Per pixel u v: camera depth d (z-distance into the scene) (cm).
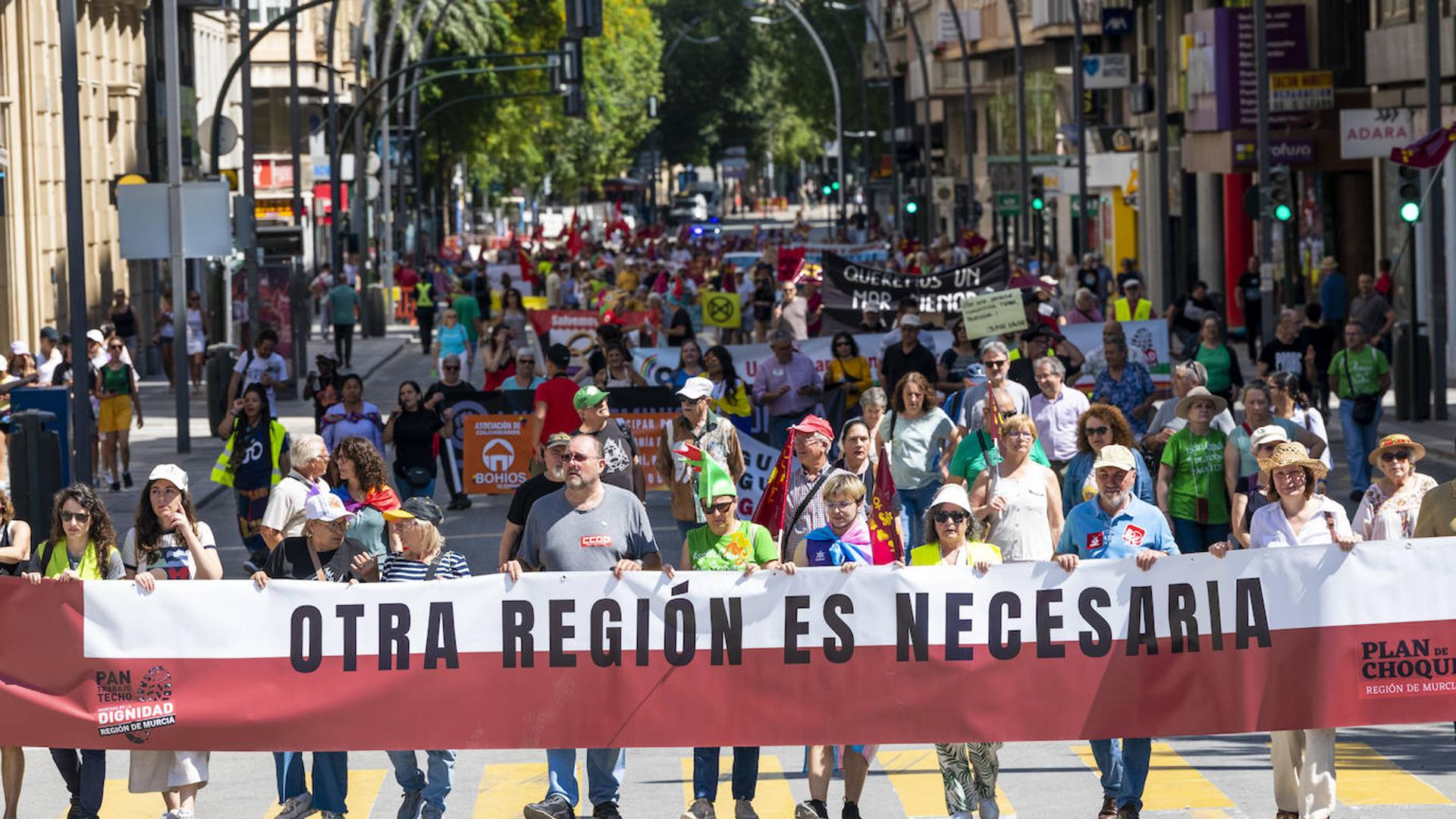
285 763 1373
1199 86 5984
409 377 5559
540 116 10831
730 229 17100
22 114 4991
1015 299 2770
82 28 5675
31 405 2525
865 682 1297
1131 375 2345
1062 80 8531
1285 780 1338
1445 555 1297
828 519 1429
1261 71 4306
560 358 2366
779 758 1588
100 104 5928
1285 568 1296
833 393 2870
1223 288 6719
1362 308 4222
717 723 1301
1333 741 1310
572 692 1302
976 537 1343
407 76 9744
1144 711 1296
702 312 4625
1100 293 5872
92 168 5791
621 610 1298
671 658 1298
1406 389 3731
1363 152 4300
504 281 5194
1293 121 5709
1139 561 1294
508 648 1301
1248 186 6450
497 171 11844
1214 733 1298
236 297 4994
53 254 5294
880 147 13512
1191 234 7062
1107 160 7881
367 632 1301
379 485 1491
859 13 13475
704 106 17412
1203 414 1838
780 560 1397
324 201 8675
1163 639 1296
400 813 1374
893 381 2806
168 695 1300
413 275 8538
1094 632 1297
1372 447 2802
